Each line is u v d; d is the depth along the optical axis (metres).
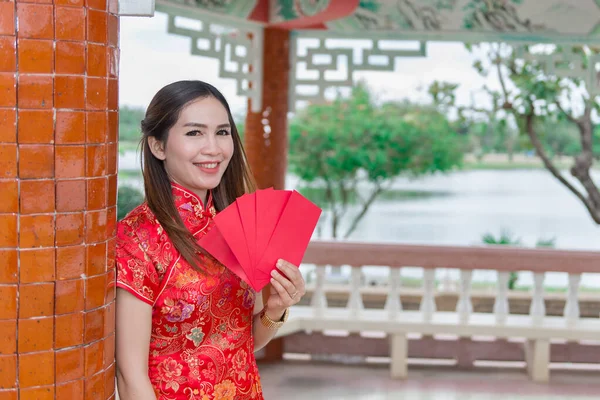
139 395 1.57
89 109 1.39
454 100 8.27
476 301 6.72
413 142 10.23
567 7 4.54
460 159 10.98
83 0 1.36
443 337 4.96
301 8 4.38
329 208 11.94
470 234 11.86
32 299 1.36
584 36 4.57
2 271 1.34
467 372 4.78
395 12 4.64
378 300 6.74
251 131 4.81
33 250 1.35
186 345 1.65
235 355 1.72
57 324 1.39
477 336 4.97
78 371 1.42
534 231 12.11
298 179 12.18
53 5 1.33
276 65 4.75
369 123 10.27
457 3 4.58
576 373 4.78
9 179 1.33
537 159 16.16
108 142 1.46
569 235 11.91
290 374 4.70
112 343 1.52
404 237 11.63
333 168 10.30
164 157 1.70
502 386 4.53
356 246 4.75
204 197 1.77
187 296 1.63
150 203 1.67
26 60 1.32
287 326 4.62
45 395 1.39
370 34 4.74
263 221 1.61
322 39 4.83
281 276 1.63
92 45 1.39
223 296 1.68
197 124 1.65
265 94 4.77
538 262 4.68
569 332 4.56
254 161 4.81
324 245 4.77
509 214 13.21
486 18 4.59
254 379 1.78
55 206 1.36
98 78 1.41
